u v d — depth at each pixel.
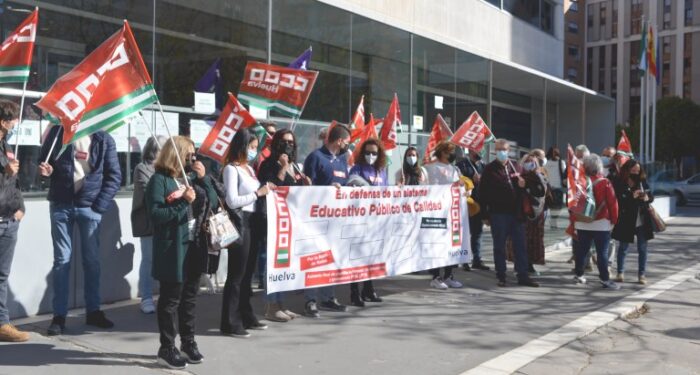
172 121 8.45
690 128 50.62
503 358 5.85
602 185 9.20
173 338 5.28
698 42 62.72
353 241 7.37
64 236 6.13
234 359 5.58
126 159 7.83
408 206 8.07
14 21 7.10
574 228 9.78
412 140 12.42
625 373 5.66
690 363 6.00
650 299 8.68
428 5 15.77
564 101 22.20
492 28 19.34
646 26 25.25
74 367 5.20
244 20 9.44
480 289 9.05
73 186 6.11
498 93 17.78
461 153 11.34
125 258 7.68
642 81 25.22
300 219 6.80
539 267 11.27
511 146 18.55
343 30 11.10
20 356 5.42
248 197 5.98
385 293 8.62
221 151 6.84
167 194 5.16
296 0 10.23
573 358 6.02
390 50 12.09
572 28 67.69
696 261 12.21
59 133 6.05
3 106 5.59
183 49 8.62
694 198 30.72
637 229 9.68
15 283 6.67
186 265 5.26
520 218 9.30
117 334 6.17
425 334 6.61
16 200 5.74
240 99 8.05
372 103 11.69
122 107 5.35
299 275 6.80
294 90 7.86
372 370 5.43
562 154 22.09
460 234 8.83
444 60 13.56
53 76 7.35
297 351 5.89
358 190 7.38
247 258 6.23
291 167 7.01
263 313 7.29
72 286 7.23
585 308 8.03
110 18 7.91
